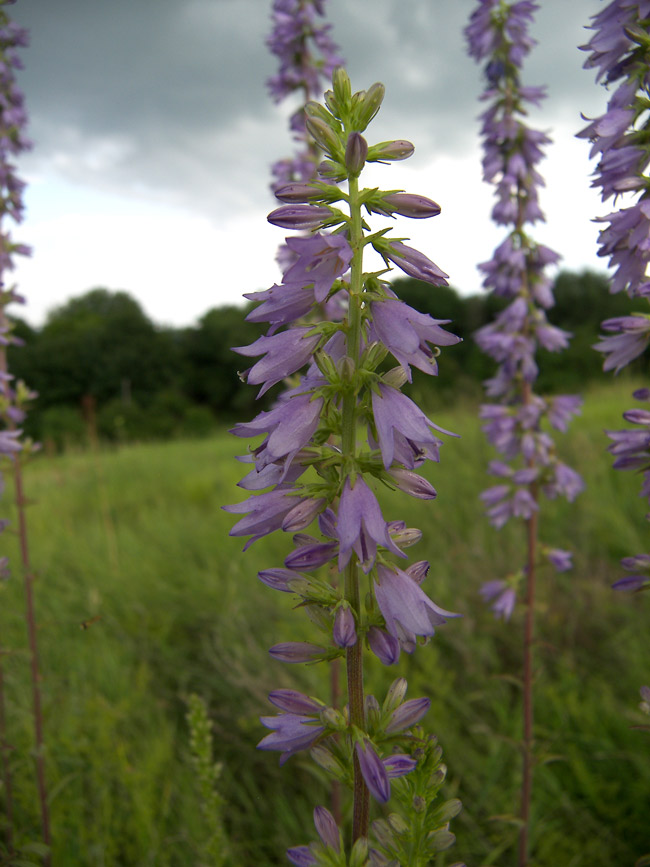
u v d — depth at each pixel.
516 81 4.06
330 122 1.37
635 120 1.72
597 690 4.17
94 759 3.65
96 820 3.34
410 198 1.25
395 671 4.35
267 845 3.28
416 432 1.21
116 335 53.53
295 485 1.36
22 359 51.59
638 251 1.75
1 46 4.49
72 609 5.62
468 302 29.91
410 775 1.43
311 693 4.07
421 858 1.40
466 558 5.73
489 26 4.04
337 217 1.28
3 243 3.91
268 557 6.36
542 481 3.80
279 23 4.54
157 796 3.58
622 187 1.68
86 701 4.14
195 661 4.93
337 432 1.33
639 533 5.91
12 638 5.05
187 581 5.96
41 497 10.24
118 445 18.72
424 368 1.29
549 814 3.32
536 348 4.16
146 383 52.41
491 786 3.46
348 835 3.29
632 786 3.37
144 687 4.42
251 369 1.29
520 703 4.12
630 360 1.93
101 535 7.66
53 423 35.78
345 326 1.29
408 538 1.41
